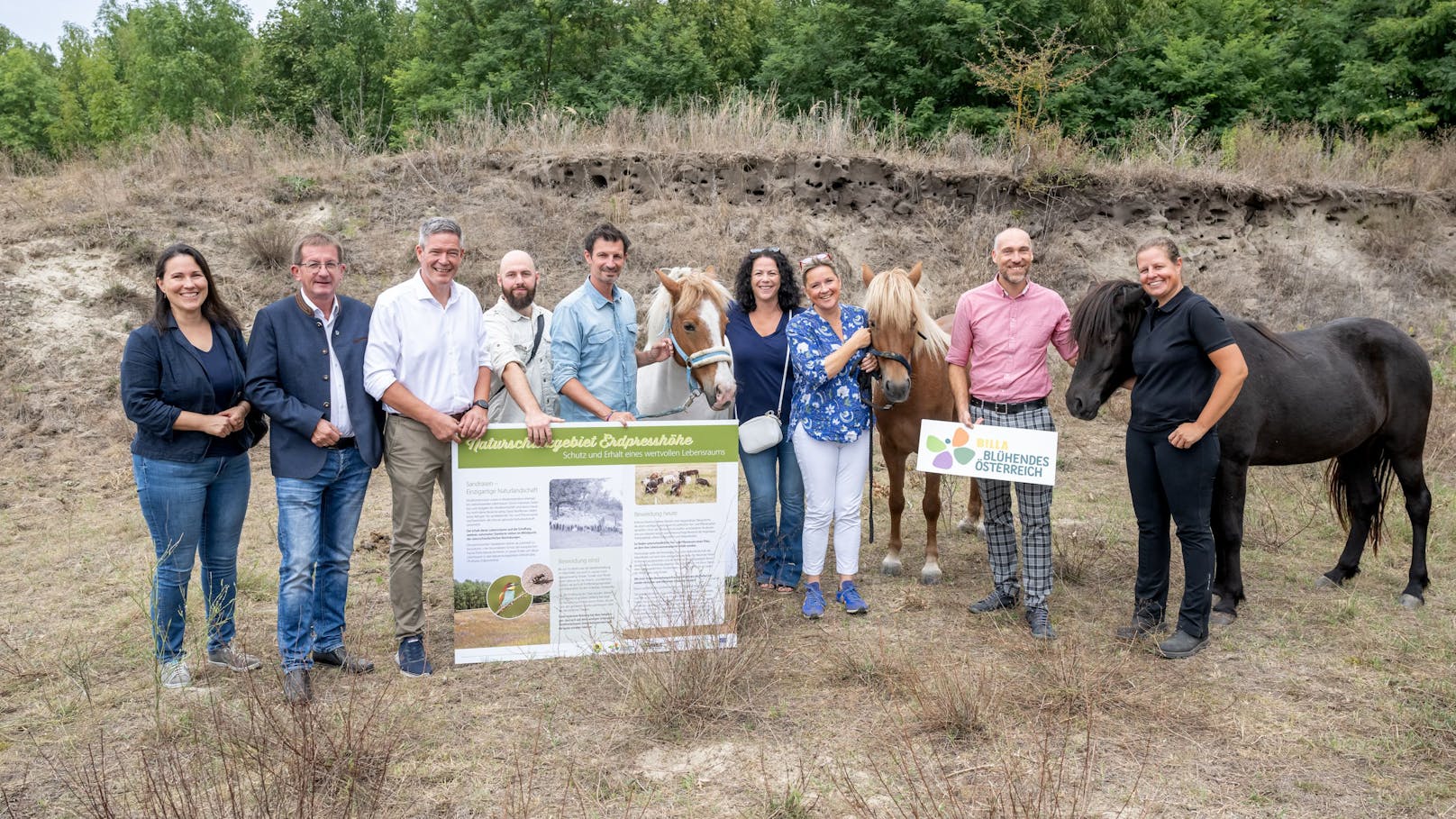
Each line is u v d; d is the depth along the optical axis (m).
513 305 4.58
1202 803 3.16
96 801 3.15
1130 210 12.20
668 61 23.59
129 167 11.73
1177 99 18.41
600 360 4.54
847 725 3.75
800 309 4.92
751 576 5.28
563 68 25.11
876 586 5.39
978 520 6.43
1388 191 12.90
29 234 10.02
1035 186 12.03
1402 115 17.38
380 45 31.02
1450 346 11.09
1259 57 18.30
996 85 14.32
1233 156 13.43
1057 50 14.23
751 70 27.11
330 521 4.16
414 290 3.98
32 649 4.52
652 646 4.25
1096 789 3.25
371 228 10.85
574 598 4.38
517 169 11.70
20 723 3.76
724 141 12.23
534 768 3.38
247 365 3.90
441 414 4.00
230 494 4.04
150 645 4.51
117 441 8.24
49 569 5.72
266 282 9.98
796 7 27.81
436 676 4.19
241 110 31.03
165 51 31.94
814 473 4.66
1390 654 4.35
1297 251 12.39
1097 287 4.42
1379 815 3.09
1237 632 4.61
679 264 10.65
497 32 25.11
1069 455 8.28
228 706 3.86
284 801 3.12
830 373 4.43
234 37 32.50
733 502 4.46
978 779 3.31
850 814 3.11
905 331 4.43
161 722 3.71
